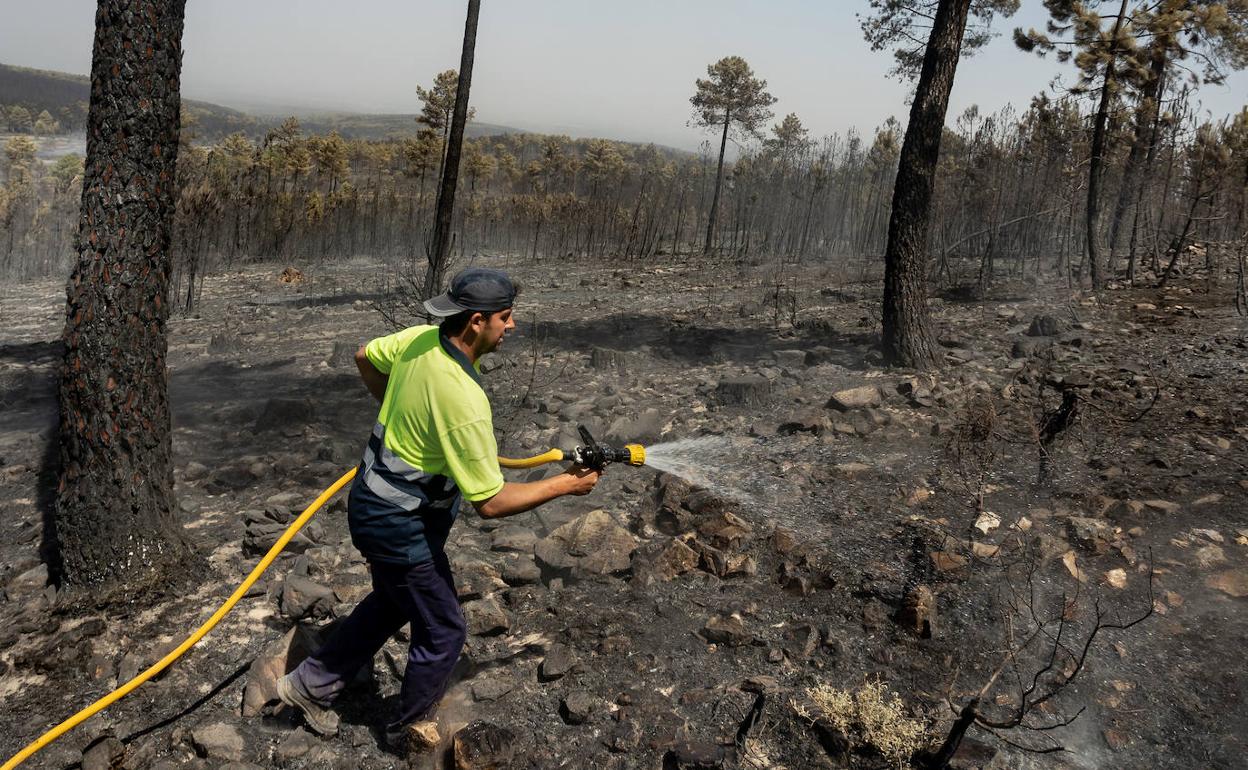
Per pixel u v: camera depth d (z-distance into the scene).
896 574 4.26
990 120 20.41
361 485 2.89
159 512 4.27
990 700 3.35
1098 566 4.29
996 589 4.08
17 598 4.18
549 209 31.39
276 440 6.94
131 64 3.89
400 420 2.83
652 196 31.36
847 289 16.30
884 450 6.04
